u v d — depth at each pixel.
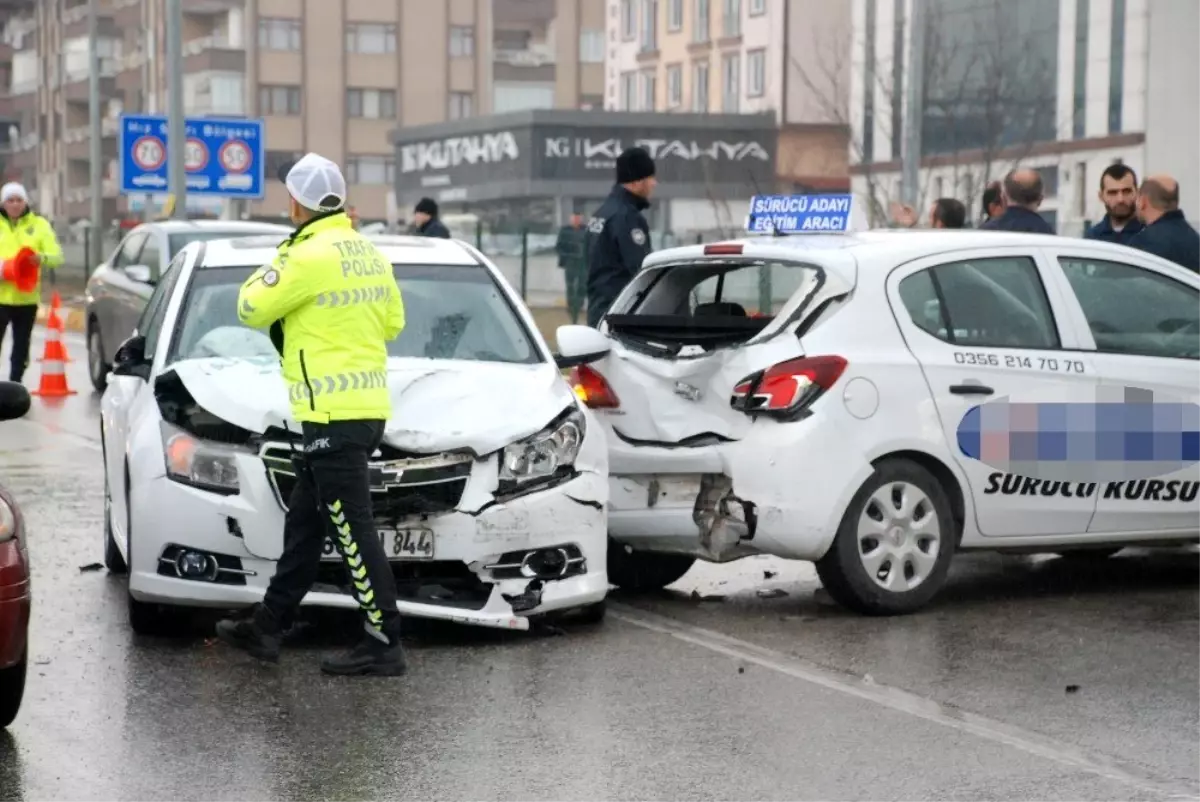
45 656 10.55
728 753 8.64
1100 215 64.81
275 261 9.84
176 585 10.59
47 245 26.28
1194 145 62.06
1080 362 12.34
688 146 84.56
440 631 11.32
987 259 12.32
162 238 26.05
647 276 13.07
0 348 25.73
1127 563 14.26
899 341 11.84
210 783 8.14
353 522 9.91
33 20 149.50
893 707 9.52
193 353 11.79
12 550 8.45
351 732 8.98
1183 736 8.98
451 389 10.98
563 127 85.62
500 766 8.41
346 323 9.81
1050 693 9.83
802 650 10.85
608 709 9.45
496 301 12.41
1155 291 12.84
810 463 11.48
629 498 12.18
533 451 10.81
